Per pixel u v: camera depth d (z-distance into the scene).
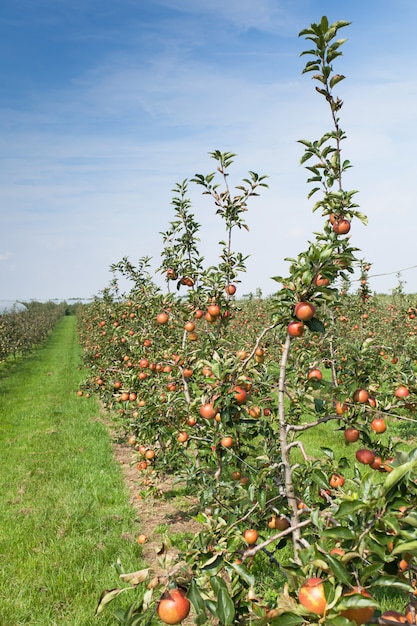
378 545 2.10
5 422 13.40
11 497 7.78
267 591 4.70
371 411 3.86
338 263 3.54
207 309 6.11
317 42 3.75
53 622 4.56
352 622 1.87
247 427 4.39
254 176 6.27
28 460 9.72
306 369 5.01
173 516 7.09
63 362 27.91
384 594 4.54
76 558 5.72
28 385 19.88
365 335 10.10
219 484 4.43
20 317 36.59
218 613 2.30
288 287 3.20
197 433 5.91
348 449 9.04
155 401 6.63
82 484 8.36
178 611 2.18
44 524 6.72
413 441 9.11
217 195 6.40
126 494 7.88
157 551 2.45
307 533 2.92
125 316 11.40
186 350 6.55
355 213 3.66
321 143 3.92
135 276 10.98
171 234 7.50
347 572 2.00
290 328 3.14
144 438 7.34
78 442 11.02
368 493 2.17
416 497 2.32
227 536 2.77
